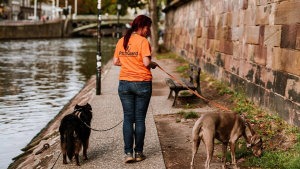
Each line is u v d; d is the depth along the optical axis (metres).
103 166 4.72
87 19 80.19
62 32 76.44
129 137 4.79
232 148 4.37
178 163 4.89
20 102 11.34
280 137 5.58
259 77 7.63
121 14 83.56
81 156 5.11
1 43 44.16
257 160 4.69
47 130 8.07
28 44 44.47
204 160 4.98
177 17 22.81
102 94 10.24
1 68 20.14
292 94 5.98
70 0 90.12
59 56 28.91
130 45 4.64
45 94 12.76
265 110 7.16
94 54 31.94
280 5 6.63
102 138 5.92
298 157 4.54
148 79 4.68
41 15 107.25
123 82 4.70
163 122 7.08
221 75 10.95
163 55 23.64
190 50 17.39
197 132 4.13
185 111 7.90
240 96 8.67
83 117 4.83
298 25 5.85
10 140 7.52
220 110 7.91
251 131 4.52
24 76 17.25
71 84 15.14
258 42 7.77
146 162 4.84
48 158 5.30
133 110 4.79
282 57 6.45
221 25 11.06
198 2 15.34
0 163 6.15
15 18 85.19
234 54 9.59
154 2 24.95
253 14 8.14
